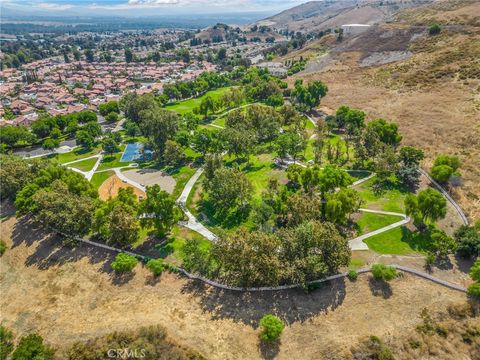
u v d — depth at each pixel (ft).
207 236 215.10
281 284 171.73
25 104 539.29
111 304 169.37
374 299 163.12
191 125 390.01
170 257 195.93
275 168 294.66
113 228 190.80
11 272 200.13
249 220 228.43
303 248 167.73
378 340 142.72
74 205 209.46
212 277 179.42
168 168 313.73
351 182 229.66
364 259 185.47
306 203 201.77
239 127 335.88
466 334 144.36
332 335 147.84
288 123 390.42
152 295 172.14
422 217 200.44
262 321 145.18
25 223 237.25
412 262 182.70
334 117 371.76
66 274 190.80
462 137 285.64
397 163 254.68
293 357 140.87
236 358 141.08
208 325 154.81
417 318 153.07
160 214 201.77
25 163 272.10
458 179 243.60
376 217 219.41
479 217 209.77
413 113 344.28
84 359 140.56
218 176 238.48
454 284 167.53
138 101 438.40
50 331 158.71
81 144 375.86
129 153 354.13
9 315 170.71
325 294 166.20
